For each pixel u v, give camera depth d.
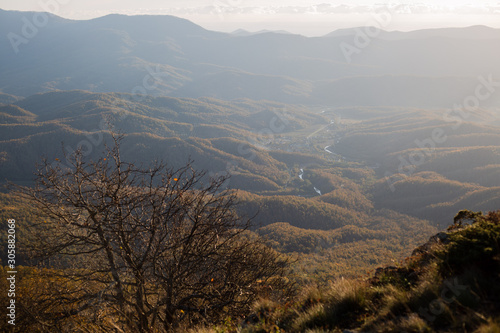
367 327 2.59
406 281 3.17
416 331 2.29
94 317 4.41
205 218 4.77
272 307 3.73
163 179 4.66
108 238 4.61
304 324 2.90
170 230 4.83
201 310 4.62
